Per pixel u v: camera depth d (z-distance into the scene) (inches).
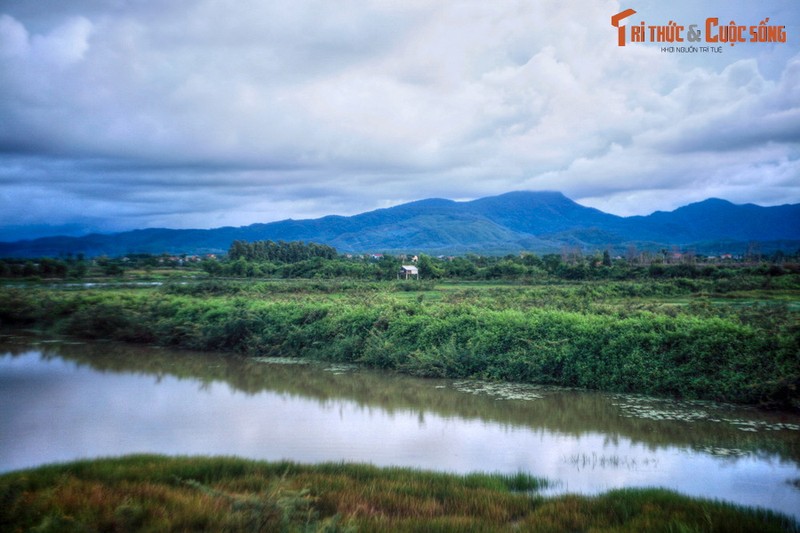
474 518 352.2
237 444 565.3
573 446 558.6
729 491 440.1
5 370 989.2
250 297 1684.3
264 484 400.5
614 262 3250.5
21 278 2711.6
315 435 599.5
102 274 2997.0
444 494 399.2
